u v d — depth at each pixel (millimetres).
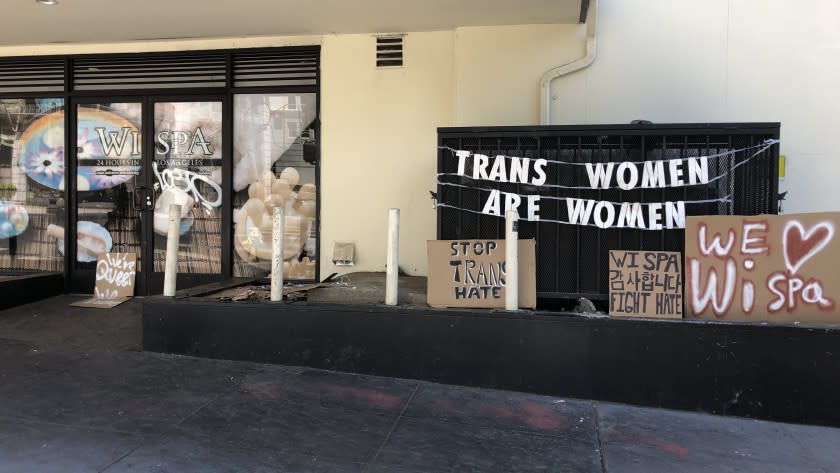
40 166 7270
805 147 5598
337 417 3826
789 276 4062
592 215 4602
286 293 5254
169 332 4996
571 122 5910
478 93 6023
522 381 4328
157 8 5648
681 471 3199
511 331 4340
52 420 3660
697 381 4055
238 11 5723
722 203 4477
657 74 5789
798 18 5578
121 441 3402
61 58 7082
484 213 4746
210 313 4906
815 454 3434
